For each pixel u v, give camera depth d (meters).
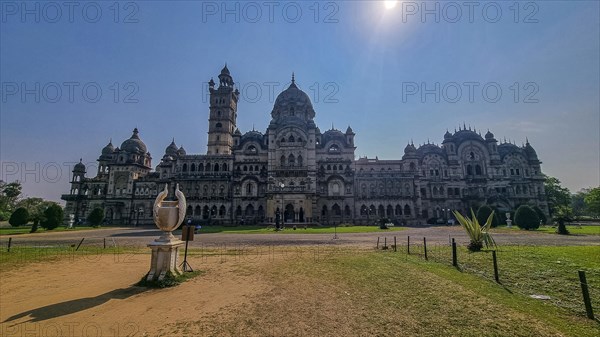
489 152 83.06
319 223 69.88
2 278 14.58
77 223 76.69
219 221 73.06
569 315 9.82
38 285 13.19
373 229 49.72
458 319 9.02
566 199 90.88
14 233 45.66
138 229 57.25
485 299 10.81
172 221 13.88
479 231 22.00
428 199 79.25
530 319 9.12
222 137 86.00
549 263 16.38
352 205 74.44
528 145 85.88
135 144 87.62
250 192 75.44
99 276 14.86
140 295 11.56
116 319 9.11
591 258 17.12
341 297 11.05
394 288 12.14
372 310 9.73
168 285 12.71
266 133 82.81
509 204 77.75
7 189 86.12
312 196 71.94
